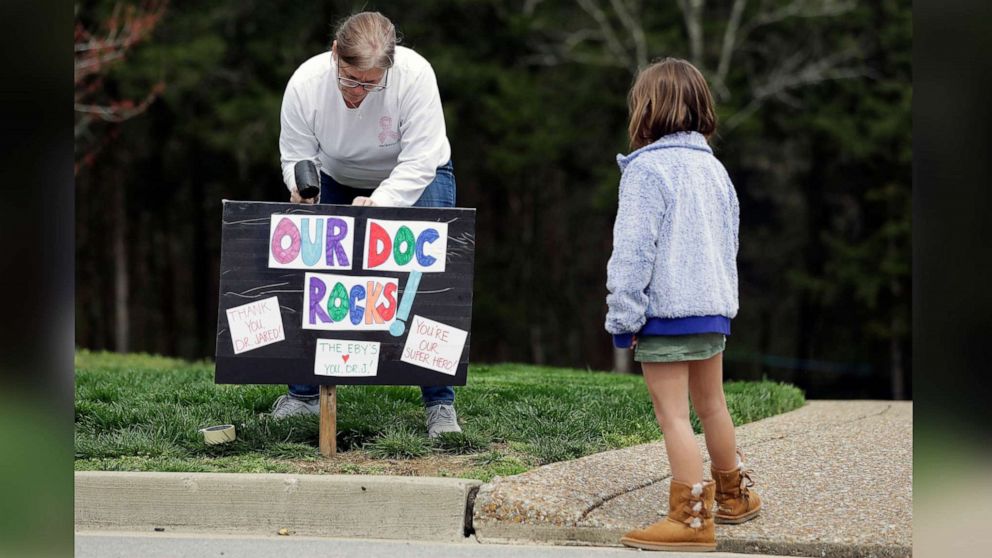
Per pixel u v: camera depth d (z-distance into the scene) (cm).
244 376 643
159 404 765
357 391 816
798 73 2988
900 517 562
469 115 2992
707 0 3112
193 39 2650
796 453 696
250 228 648
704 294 525
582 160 3177
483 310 3278
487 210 3428
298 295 649
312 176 652
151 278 3356
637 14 2967
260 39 2831
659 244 526
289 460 642
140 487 577
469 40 3030
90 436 678
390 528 569
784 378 3456
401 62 655
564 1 3103
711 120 551
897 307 3080
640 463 649
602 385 962
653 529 533
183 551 528
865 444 720
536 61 3084
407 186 654
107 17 2486
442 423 687
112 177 3162
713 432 559
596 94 3006
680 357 526
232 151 2783
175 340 3353
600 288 3550
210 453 654
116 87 2808
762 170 3381
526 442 704
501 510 565
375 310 651
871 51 3011
